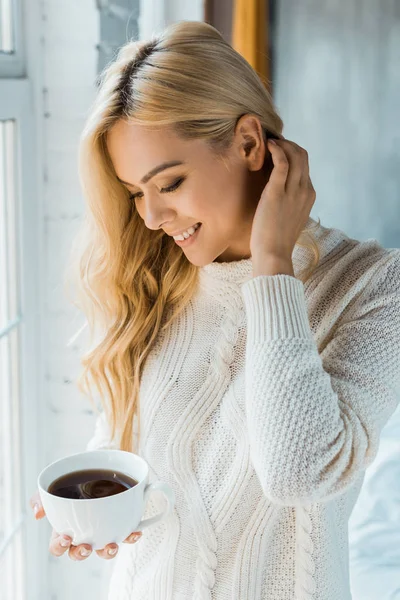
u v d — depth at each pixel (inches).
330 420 37.1
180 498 44.3
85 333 76.5
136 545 46.4
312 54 107.0
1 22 66.2
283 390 37.5
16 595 76.8
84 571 83.2
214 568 43.4
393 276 42.8
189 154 40.9
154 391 46.8
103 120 41.4
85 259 51.1
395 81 106.5
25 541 76.6
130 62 41.5
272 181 41.8
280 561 43.0
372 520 72.2
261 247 41.1
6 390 71.8
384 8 104.1
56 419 79.7
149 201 42.2
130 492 36.2
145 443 46.4
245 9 90.4
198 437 44.5
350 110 108.3
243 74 43.0
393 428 78.6
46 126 73.6
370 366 39.9
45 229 75.6
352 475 38.3
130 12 80.3
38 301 74.9
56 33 72.2
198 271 47.8
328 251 45.5
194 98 40.4
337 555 43.5
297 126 109.9
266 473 37.3
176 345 47.5
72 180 74.2
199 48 41.4
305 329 39.2
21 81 67.7
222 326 45.9
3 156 67.4
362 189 111.0
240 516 42.8
